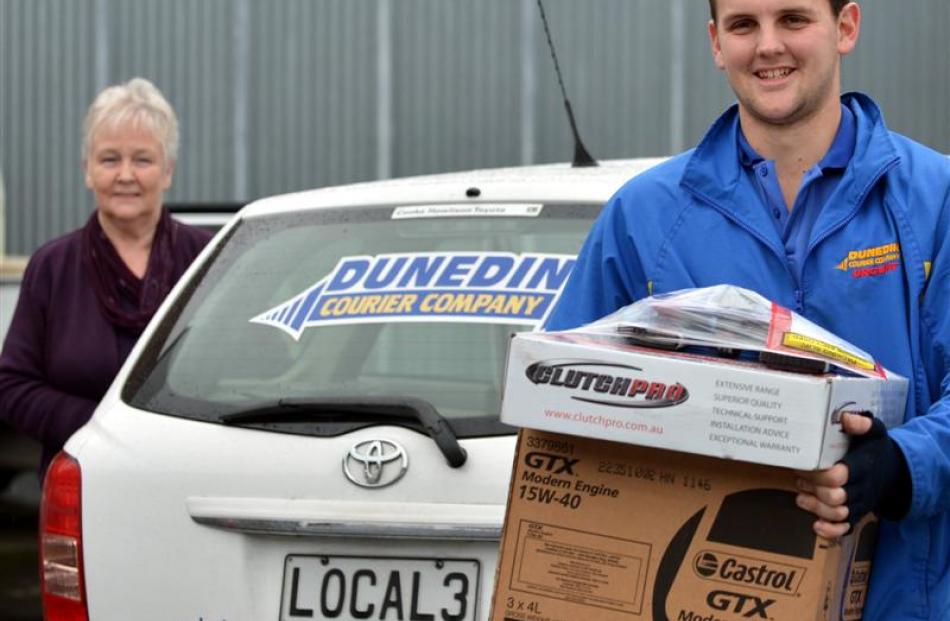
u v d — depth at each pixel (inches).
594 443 113.3
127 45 781.9
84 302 203.9
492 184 178.7
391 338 161.3
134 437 159.8
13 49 796.0
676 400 107.0
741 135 123.3
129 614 156.8
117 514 157.6
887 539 117.5
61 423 201.6
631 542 112.8
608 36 719.1
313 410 154.7
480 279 164.7
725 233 121.3
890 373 114.5
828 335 113.1
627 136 717.3
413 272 167.3
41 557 162.2
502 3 734.5
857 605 117.3
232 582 153.2
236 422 157.3
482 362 157.3
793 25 119.1
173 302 176.2
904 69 687.7
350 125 757.3
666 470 112.2
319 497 151.3
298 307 168.2
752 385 105.3
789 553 109.7
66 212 791.1
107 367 202.1
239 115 770.2
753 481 110.3
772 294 119.6
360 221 177.3
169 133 213.0
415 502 148.9
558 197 174.9
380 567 149.9
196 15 775.1
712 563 111.3
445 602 148.3
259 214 185.5
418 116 748.0
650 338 111.5
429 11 745.6
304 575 151.5
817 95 119.3
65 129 788.6
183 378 165.0
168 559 155.5
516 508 115.0
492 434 151.0
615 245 125.6
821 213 118.7
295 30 762.2
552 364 109.8
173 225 213.5
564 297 129.0
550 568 114.3
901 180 118.7
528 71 730.8
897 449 109.3
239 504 153.0
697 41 707.4
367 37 754.2
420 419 150.9
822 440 104.0
